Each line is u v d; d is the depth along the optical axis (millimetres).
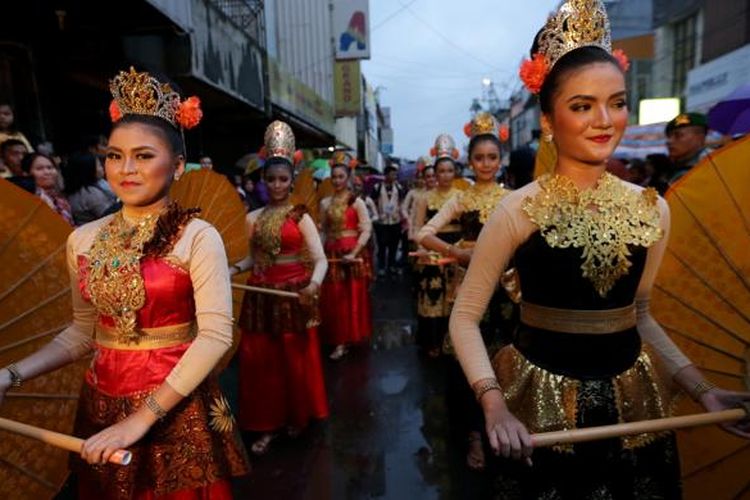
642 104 13469
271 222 3148
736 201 1639
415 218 4676
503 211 1480
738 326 1704
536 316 1506
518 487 1499
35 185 3055
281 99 9836
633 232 1410
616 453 1433
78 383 1967
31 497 1860
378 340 5516
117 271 1515
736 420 1396
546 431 1431
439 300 4633
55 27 4809
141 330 1559
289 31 13438
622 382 1445
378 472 2920
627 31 17312
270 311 3133
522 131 35031
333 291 4930
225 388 4141
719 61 12188
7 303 1768
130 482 1510
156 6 4422
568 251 1400
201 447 1573
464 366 1463
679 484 1507
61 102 5316
